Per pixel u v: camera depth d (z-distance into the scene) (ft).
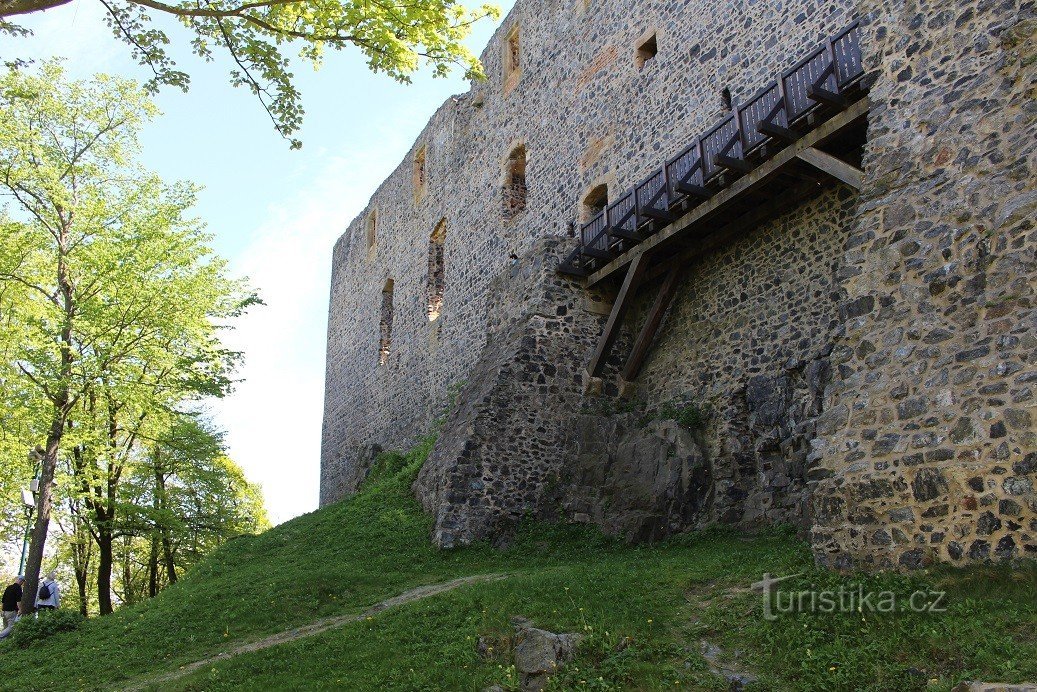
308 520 40.45
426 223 69.72
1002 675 13.23
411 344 68.18
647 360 38.81
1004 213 18.71
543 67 54.70
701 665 16.87
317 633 23.47
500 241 56.08
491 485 34.83
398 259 74.84
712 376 34.83
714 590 21.71
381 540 34.12
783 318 32.22
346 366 83.82
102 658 25.26
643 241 36.14
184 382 50.98
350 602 27.37
